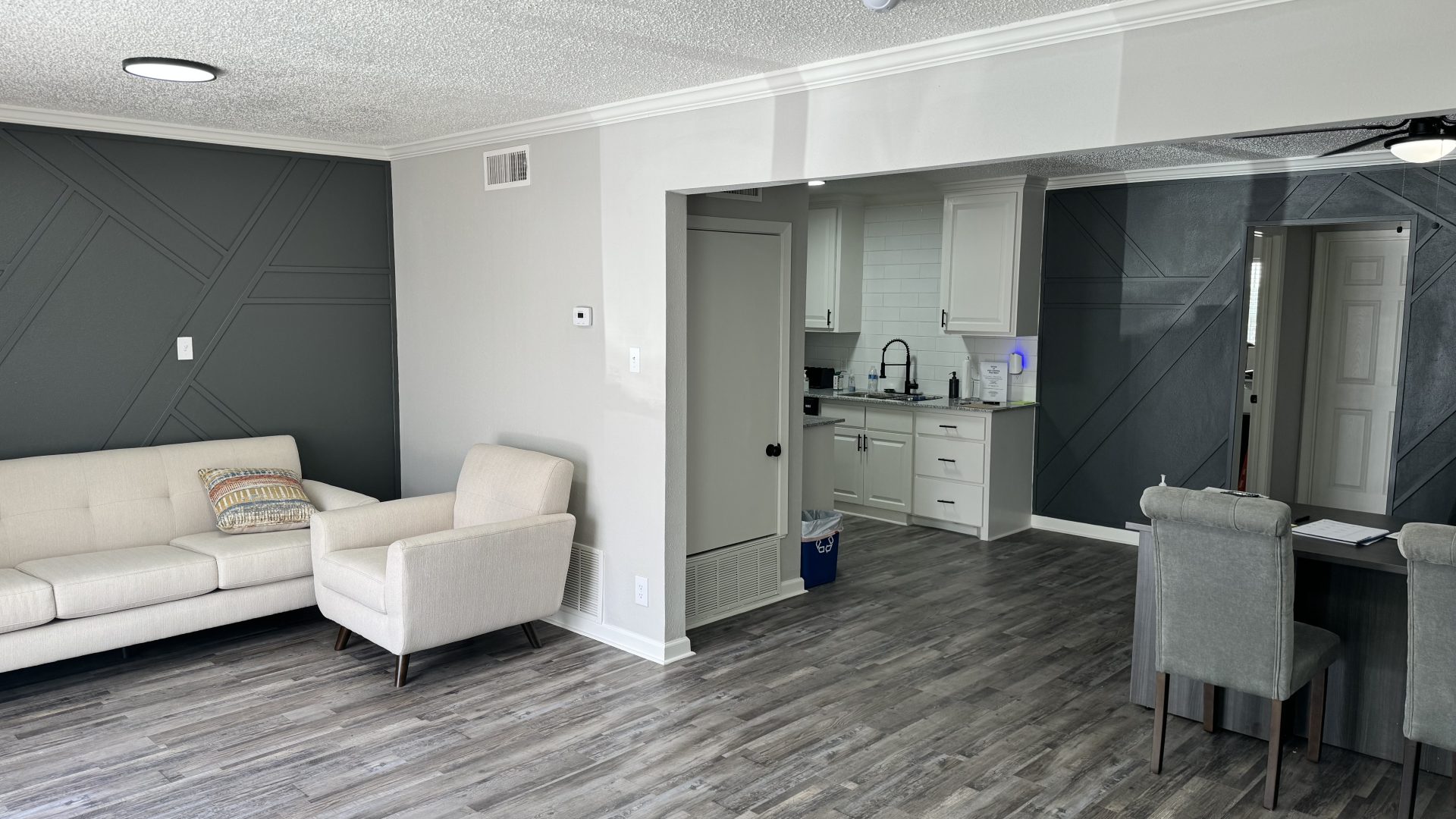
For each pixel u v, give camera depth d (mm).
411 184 5246
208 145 4730
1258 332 5801
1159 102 2619
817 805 2916
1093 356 6188
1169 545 3016
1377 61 2277
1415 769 2695
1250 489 5996
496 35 2979
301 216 5082
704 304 4434
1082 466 6332
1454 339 4789
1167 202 5758
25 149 4238
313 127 4660
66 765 3131
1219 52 2510
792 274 4898
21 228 4258
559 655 4180
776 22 2824
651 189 3971
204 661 4059
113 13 2764
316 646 4254
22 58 3287
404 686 3811
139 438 4668
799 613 4777
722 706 3648
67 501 4184
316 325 5199
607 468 4289
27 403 4332
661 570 4086
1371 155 4926
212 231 4801
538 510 4172
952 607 4867
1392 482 5055
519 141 4547
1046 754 3268
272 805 2893
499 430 4879
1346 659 3289
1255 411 5906
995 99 2938
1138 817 2867
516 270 4660
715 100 3658
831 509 5645
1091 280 6141
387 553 4137
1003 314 6262
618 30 2918
